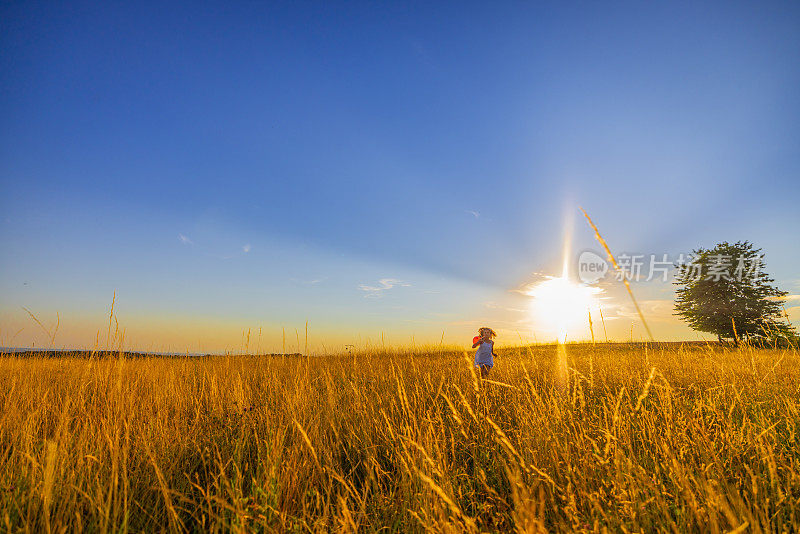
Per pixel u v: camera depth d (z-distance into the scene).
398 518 2.51
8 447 3.22
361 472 3.55
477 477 3.04
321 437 3.72
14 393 4.95
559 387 5.76
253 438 3.99
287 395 4.97
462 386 6.31
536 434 3.38
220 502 2.21
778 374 5.53
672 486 2.60
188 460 3.52
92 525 2.31
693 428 3.26
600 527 2.10
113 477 2.42
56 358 7.07
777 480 2.37
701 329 28.92
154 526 2.47
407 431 3.50
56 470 2.70
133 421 4.30
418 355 10.78
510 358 10.04
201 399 5.64
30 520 2.34
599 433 3.38
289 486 2.77
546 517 2.42
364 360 9.45
